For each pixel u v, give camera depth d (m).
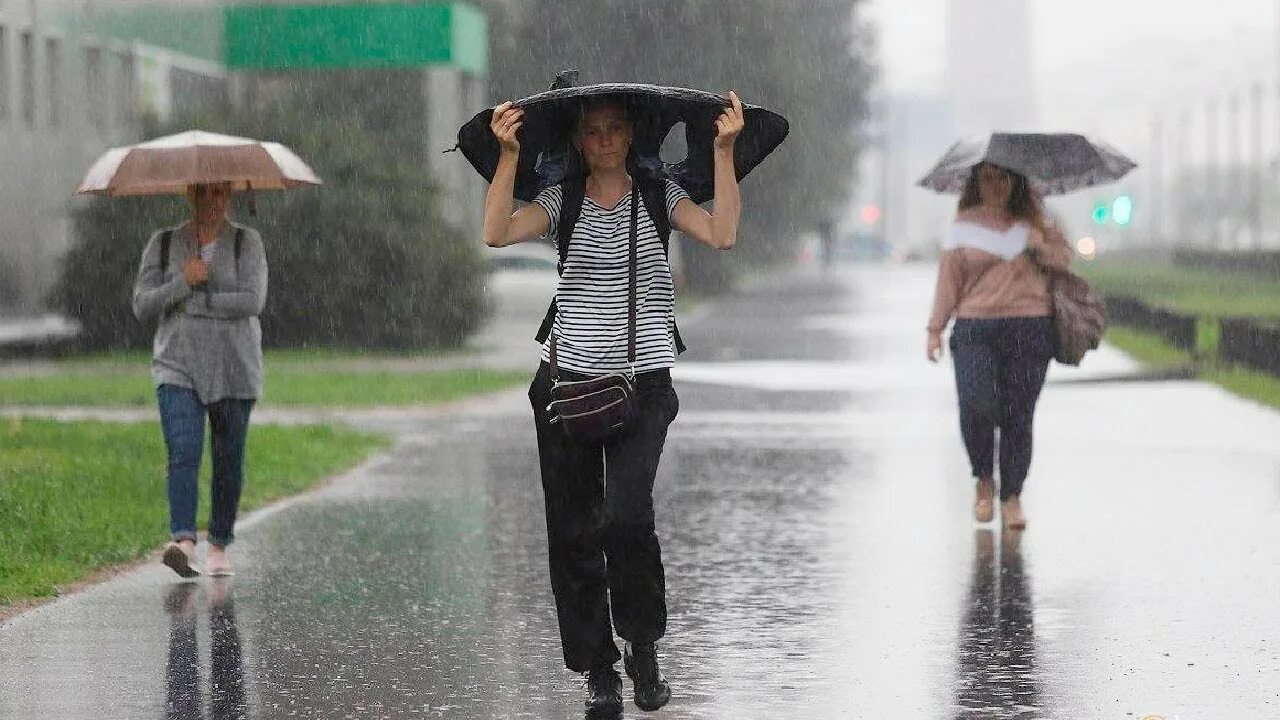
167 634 22.81
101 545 28.66
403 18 111.00
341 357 82.75
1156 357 75.88
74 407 55.31
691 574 27.23
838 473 39.66
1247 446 43.94
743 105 17.95
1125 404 55.75
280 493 36.47
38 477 34.41
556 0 146.88
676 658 21.48
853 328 106.12
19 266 93.69
